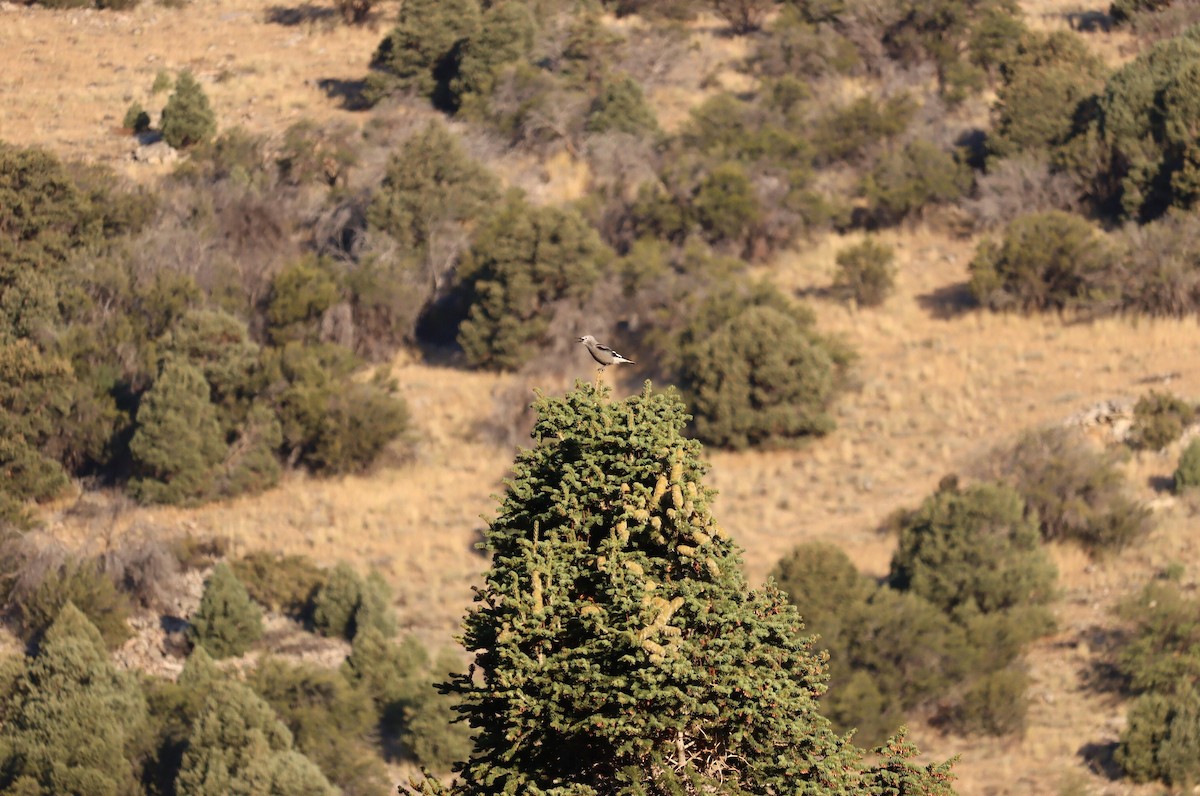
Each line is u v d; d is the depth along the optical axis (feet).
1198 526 255.70
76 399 323.16
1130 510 257.14
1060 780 193.47
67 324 347.56
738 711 80.12
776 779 81.76
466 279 368.27
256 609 258.37
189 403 313.32
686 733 82.07
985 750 204.03
